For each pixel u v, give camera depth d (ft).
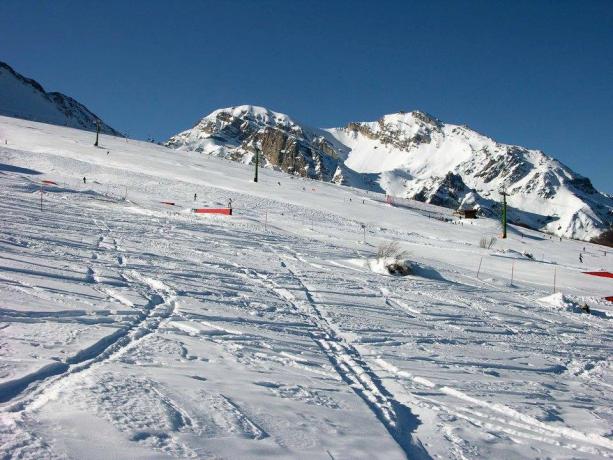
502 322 38.32
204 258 47.39
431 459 12.41
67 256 36.42
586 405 18.76
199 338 20.63
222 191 150.00
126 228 61.46
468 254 96.17
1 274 26.43
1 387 12.29
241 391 14.58
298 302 34.17
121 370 14.82
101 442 10.05
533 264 95.81
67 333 18.10
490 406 17.20
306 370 18.51
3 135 205.46
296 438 11.97
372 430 13.37
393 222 145.59
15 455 9.02
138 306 24.85
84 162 165.68
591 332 40.11
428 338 28.37
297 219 116.98
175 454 10.10
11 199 72.23
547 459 13.26
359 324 29.55
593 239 383.86
